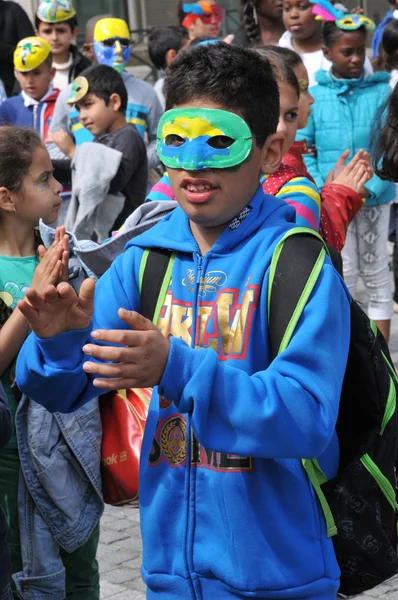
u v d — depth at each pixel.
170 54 8.30
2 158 2.89
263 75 2.05
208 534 2.00
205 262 2.07
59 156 6.02
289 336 1.92
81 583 2.96
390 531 2.12
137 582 3.69
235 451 1.84
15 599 2.87
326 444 1.85
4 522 2.25
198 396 1.80
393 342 6.42
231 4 14.02
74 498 2.78
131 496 2.77
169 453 2.05
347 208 3.10
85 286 1.85
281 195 2.79
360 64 5.62
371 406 2.13
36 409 2.74
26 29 9.07
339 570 2.05
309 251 1.98
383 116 2.70
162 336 1.80
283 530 1.97
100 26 7.36
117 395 2.78
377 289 5.89
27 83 6.62
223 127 1.98
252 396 1.82
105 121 5.43
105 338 1.74
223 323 2.02
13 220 2.95
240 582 1.95
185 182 2.01
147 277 2.13
